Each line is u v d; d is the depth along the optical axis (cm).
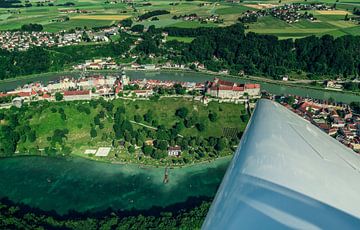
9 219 15638
